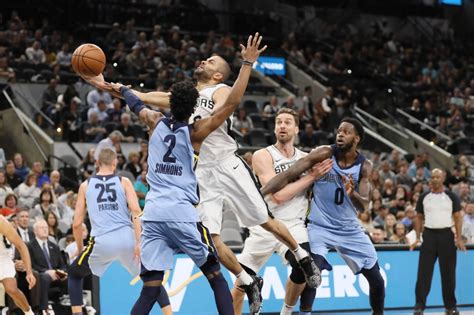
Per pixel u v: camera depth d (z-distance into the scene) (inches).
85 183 268.2
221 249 217.5
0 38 696.4
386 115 769.6
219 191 222.2
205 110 218.8
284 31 971.3
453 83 883.4
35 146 564.4
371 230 429.4
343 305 362.0
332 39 943.7
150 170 193.6
